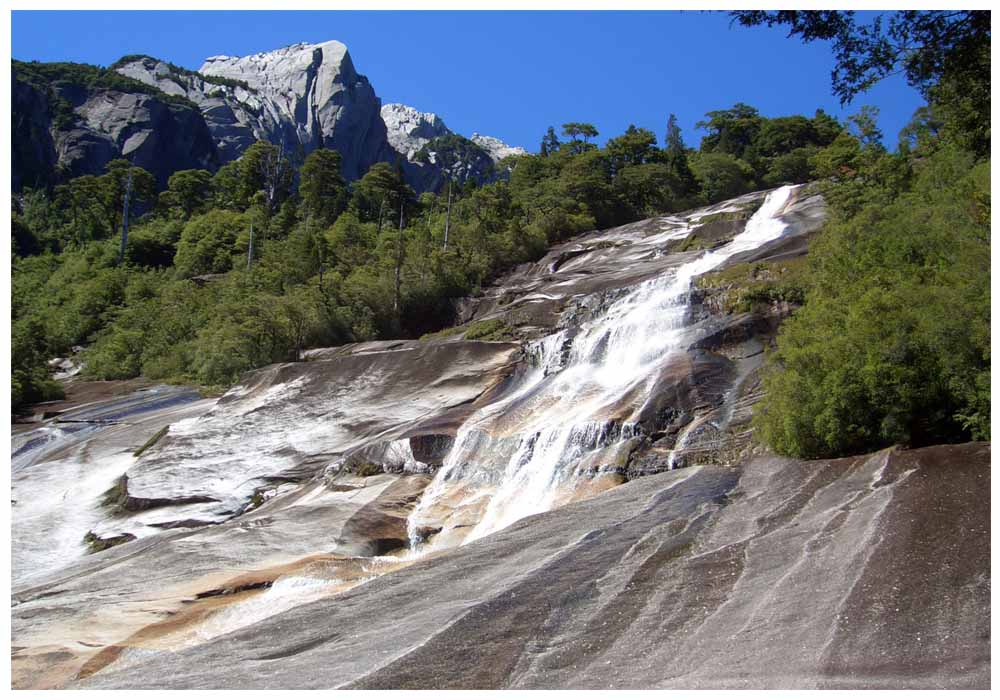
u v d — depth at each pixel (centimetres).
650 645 984
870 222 2500
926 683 811
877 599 1002
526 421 2556
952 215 2014
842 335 1848
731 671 887
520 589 1214
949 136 2686
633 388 2522
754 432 2064
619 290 3709
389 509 2264
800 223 4528
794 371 1900
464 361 3438
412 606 1245
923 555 1098
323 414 3328
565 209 7431
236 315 5309
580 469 2173
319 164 9738
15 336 5078
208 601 1661
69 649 1430
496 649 1010
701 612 1061
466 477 2459
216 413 3612
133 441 3606
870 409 1759
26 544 2595
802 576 1115
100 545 2548
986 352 1585
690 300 3058
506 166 10912
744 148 10412
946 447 1586
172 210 10431
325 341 5275
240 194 10250
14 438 3900
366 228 7788
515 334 3912
